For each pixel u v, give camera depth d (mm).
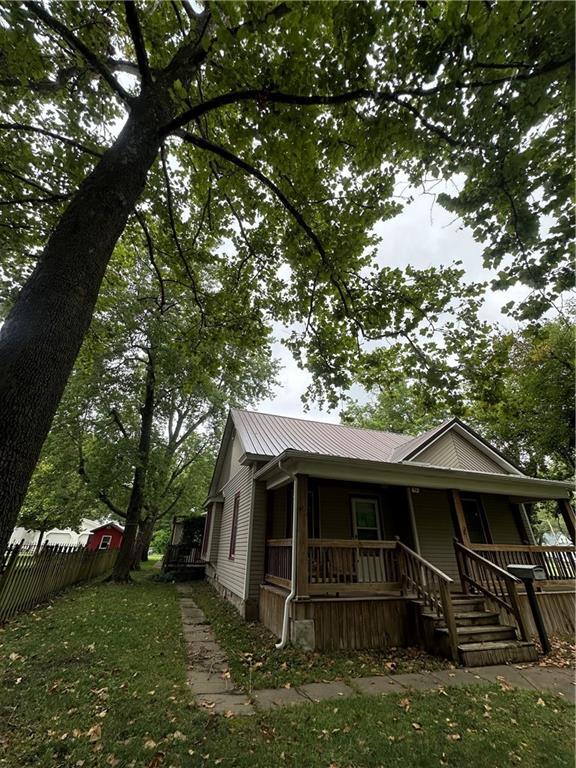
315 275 5629
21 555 7219
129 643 5363
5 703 3365
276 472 7488
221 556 11414
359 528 8781
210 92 4414
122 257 7453
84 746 2770
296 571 5773
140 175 3066
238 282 6590
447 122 3068
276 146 3857
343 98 3076
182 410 18703
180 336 7398
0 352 2102
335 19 2559
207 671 4480
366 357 5926
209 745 2854
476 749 2916
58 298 2289
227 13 2475
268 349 6895
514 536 10023
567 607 7402
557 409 13570
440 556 8914
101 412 13109
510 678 4508
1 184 5031
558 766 2750
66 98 4730
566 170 3121
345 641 5539
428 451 9555
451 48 2535
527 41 2420
